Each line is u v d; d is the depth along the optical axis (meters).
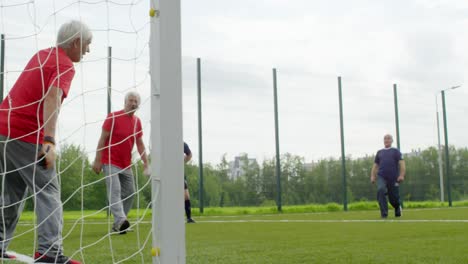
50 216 3.20
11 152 3.17
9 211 3.38
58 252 3.20
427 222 8.50
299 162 16.77
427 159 19.62
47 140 3.06
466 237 5.76
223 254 4.43
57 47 3.20
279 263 3.85
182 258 2.39
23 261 3.29
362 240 5.52
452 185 20.20
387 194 10.46
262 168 16.14
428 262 3.82
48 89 3.09
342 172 17.41
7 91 3.41
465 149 20.23
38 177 3.17
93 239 5.82
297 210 16.53
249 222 9.51
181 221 2.40
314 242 5.36
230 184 15.66
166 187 2.39
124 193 6.62
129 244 5.21
